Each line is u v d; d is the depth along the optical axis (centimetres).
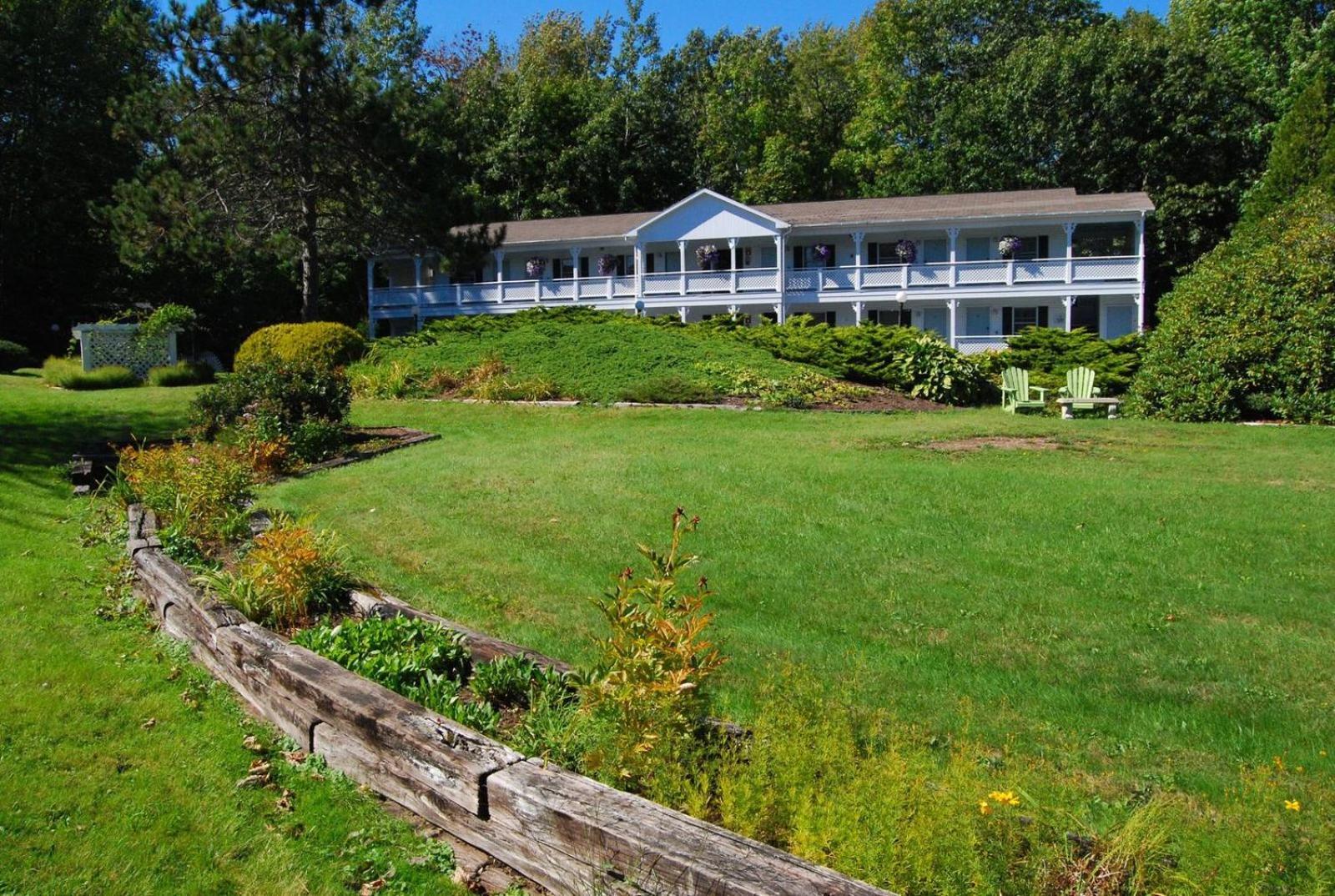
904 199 3562
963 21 4644
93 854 354
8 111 3266
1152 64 3784
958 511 898
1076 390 1905
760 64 5034
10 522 909
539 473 1123
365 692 429
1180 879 294
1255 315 1642
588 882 316
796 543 813
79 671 530
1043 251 3378
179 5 2722
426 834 375
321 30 2867
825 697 451
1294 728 482
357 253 3394
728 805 330
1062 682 541
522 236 3675
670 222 3441
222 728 466
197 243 2705
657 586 410
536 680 463
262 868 350
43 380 2361
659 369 2042
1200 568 725
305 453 1278
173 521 824
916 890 296
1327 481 1019
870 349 2134
